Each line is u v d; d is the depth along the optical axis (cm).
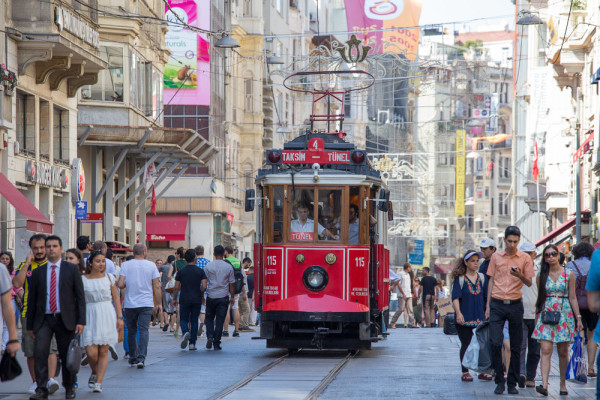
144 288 3034
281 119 12925
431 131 19862
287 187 3438
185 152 6619
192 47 8762
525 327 2594
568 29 7325
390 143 18050
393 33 7788
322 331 3372
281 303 3381
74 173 5612
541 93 10338
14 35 4653
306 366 3097
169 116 9000
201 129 9031
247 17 11250
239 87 11081
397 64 8038
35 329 2206
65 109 5578
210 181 9381
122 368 3006
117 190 6862
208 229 9388
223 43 6034
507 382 2408
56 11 4762
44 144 5278
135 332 3069
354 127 17438
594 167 6462
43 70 5028
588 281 1538
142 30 6806
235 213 10800
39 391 2205
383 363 3231
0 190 4091
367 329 3394
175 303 3938
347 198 3422
